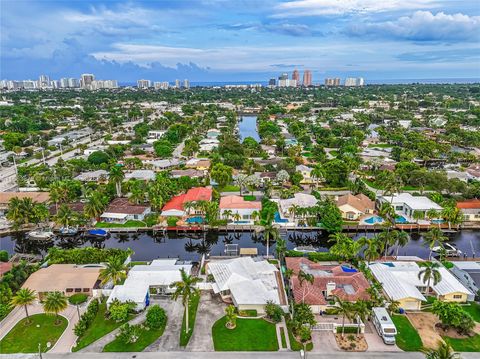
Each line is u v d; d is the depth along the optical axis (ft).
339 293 233.96
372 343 199.62
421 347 195.93
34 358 188.34
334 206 364.17
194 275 274.16
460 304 235.40
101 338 202.90
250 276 255.50
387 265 277.03
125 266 269.23
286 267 277.85
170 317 221.46
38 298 240.32
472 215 376.89
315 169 490.08
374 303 226.38
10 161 609.42
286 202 396.98
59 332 208.74
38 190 469.16
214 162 572.92
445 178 444.14
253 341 200.34
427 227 366.02
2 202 416.87
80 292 243.81
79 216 358.64
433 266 244.01
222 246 352.49
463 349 194.80
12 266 270.05
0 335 205.98
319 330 209.87
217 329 210.38
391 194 399.03
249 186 459.73
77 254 283.59
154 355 190.29
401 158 587.68
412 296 229.66
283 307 227.40
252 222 375.04
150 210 408.46
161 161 601.21
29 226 371.97
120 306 215.92
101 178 513.04
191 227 367.66
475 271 263.90
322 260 295.69
